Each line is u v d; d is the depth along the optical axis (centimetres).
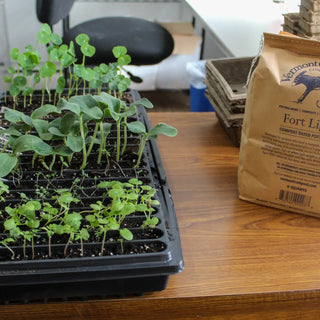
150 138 114
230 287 90
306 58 99
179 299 89
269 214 111
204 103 263
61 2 234
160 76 343
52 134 105
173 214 101
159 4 369
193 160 131
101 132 111
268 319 94
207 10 225
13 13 341
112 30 261
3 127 128
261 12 222
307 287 91
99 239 92
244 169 111
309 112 98
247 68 147
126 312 90
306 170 103
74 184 108
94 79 131
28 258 86
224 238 102
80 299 88
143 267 83
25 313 88
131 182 99
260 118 103
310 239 103
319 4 122
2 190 100
